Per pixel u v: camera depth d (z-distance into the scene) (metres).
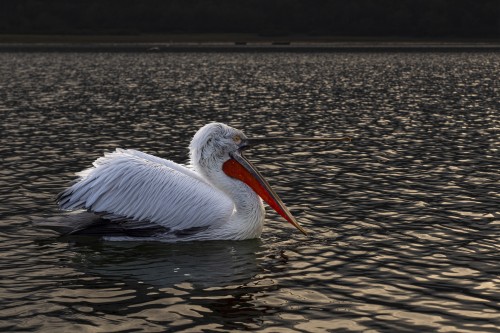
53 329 7.86
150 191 10.90
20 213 12.71
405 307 8.53
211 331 7.84
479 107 33.69
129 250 10.78
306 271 9.84
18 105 33.56
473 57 114.38
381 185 15.37
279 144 21.38
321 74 63.59
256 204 11.27
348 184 15.48
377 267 9.99
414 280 9.46
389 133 24.17
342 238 11.41
